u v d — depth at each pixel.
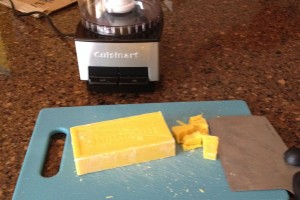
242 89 0.73
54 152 0.60
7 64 0.83
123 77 0.70
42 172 0.56
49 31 0.96
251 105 0.69
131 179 0.54
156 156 0.56
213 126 0.62
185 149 0.58
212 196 0.51
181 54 0.84
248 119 0.63
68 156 0.58
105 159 0.54
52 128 0.63
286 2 1.08
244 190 0.51
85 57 0.69
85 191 0.52
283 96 0.71
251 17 1.00
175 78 0.76
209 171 0.54
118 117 0.65
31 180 0.54
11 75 0.80
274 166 0.54
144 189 0.52
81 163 0.54
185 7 1.06
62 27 0.98
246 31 0.93
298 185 0.49
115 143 0.55
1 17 1.04
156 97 0.71
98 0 0.73
